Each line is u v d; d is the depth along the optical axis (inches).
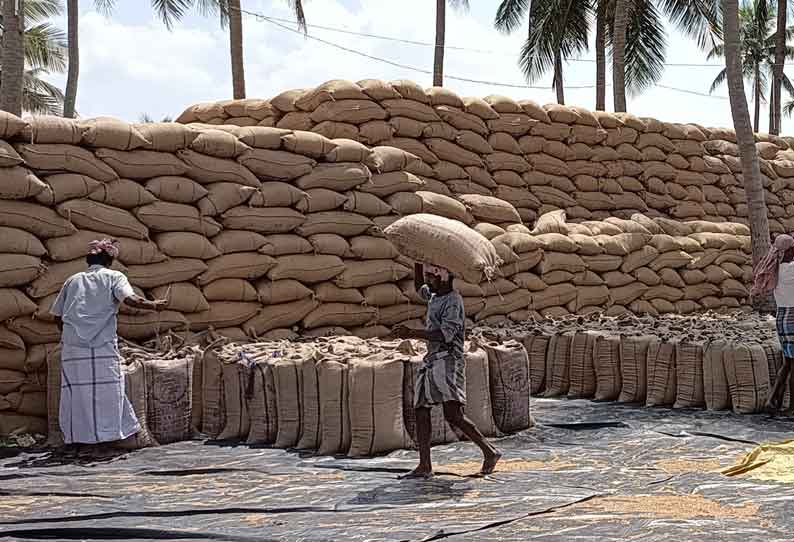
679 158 477.7
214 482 199.2
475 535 150.6
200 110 389.1
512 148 403.5
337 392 226.8
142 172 276.4
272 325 304.3
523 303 375.9
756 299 438.9
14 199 249.8
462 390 198.5
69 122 264.1
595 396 316.2
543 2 805.9
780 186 534.6
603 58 821.2
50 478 204.2
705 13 765.3
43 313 247.0
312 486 192.2
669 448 231.1
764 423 261.4
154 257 273.0
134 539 154.9
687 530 152.0
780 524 156.2
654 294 427.2
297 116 359.6
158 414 245.4
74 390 226.7
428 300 206.4
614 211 446.6
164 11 614.9
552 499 176.7
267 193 303.6
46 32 925.2
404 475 200.2
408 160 355.3
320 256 314.2
